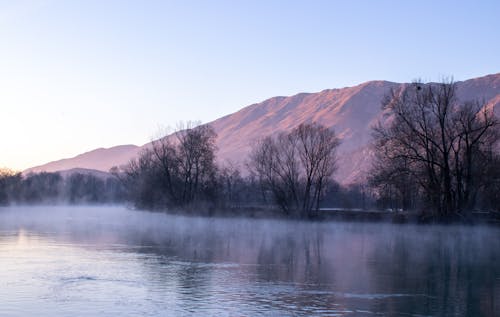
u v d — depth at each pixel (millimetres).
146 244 67625
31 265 48094
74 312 32281
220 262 51656
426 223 87750
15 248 60844
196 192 125500
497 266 51344
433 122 88125
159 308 33188
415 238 80875
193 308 33250
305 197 113688
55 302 34406
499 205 88375
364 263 52438
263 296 36562
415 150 86938
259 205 132875
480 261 54844
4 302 34312
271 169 116250
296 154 117562
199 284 40375
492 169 87125
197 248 63438
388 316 32219
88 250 59938
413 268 49625
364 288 39844
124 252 58562
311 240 76188
